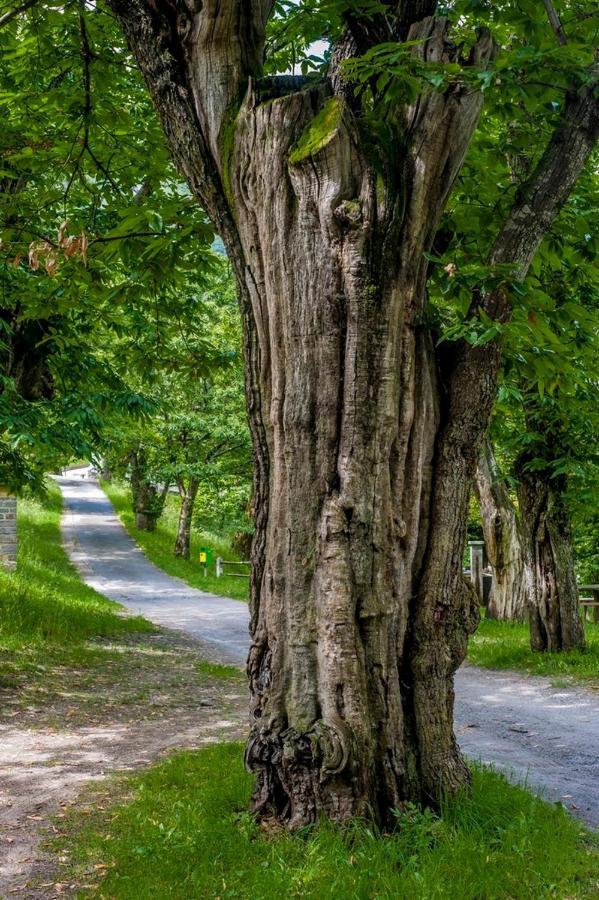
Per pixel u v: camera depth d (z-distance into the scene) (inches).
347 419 180.4
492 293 196.9
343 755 174.1
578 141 199.0
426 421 193.3
